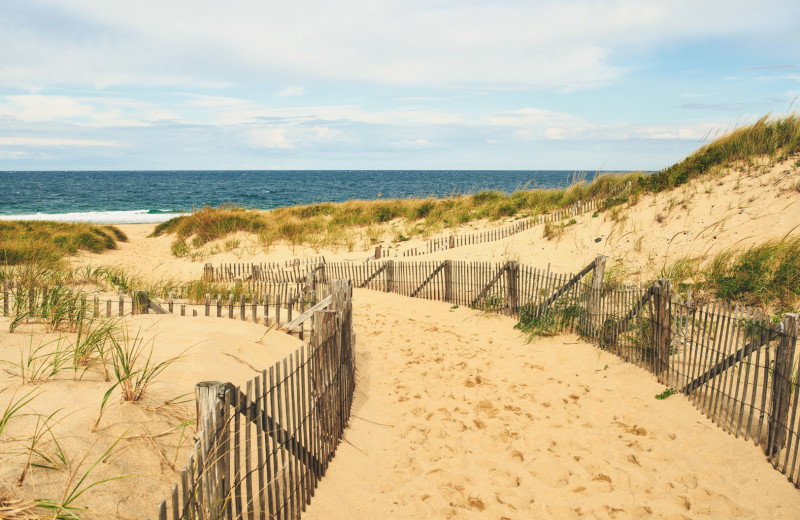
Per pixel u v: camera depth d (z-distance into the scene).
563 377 6.71
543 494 4.23
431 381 6.73
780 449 4.29
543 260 11.79
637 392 6.05
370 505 4.04
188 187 87.62
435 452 4.95
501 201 20.75
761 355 5.89
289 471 3.43
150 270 15.22
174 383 4.05
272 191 76.62
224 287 10.44
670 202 11.59
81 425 3.04
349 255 16.62
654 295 6.34
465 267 10.85
